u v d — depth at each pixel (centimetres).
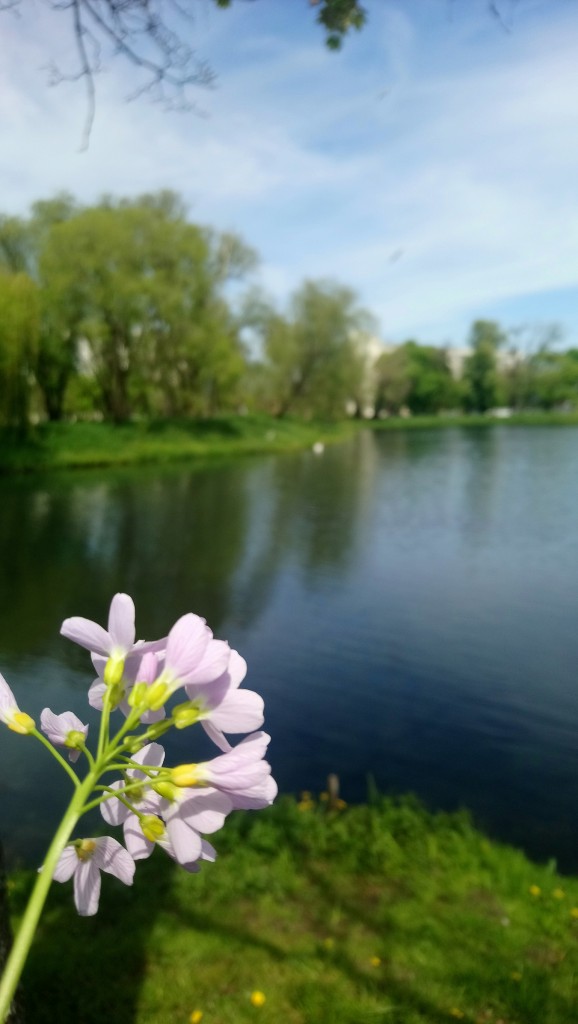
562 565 1648
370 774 713
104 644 65
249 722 61
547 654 1090
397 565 1658
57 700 876
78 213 3869
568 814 638
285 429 5525
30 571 1553
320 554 1766
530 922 417
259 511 2356
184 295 4116
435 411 10288
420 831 523
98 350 3912
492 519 2234
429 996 348
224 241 4569
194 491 2789
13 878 461
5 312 3281
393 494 2753
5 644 1082
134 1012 337
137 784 60
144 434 4062
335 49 366
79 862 63
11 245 3803
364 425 8119
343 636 1173
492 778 706
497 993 349
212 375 4606
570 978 365
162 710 64
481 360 9981
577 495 2716
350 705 895
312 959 377
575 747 781
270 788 59
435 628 1216
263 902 432
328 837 506
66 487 2847
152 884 449
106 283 3706
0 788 636
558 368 9950
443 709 886
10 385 3366
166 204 4075
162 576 1535
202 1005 341
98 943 389
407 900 441
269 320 5519
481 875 468
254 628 1209
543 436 6606
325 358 5869
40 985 354
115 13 308
